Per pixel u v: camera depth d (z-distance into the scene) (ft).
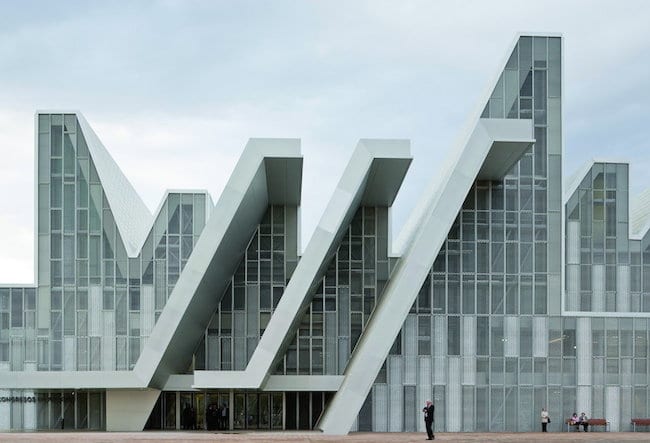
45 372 108.58
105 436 95.71
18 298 121.19
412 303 98.07
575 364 107.14
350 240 120.47
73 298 121.19
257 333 120.06
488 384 105.09
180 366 118.11
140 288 121.80
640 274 115.85
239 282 120.98
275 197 116.26
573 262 115.55
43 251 121.70
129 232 130.31
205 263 99.35
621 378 107.96
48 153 122.31
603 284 115.34
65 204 122.21
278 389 112.78
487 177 107.86
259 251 121.29
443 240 98.22
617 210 116.57
